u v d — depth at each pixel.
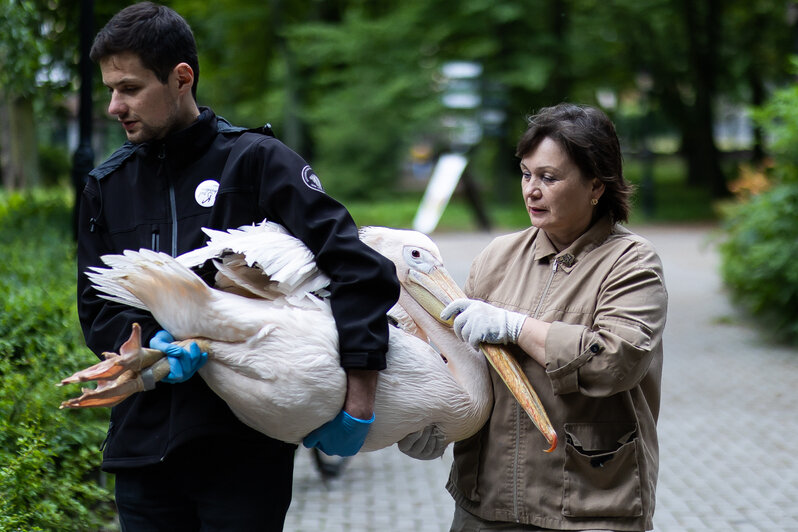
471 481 4.11
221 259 3.69
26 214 13.88
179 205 3.84
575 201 3.91
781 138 14.73
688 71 42.84
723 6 41.88
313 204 3.71
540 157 3.90
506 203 42.25
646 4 39.56
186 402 3.71
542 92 39.69
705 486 8.65
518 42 37.62
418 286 4.07
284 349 3.49
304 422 3.57
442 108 38.22
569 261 4.02
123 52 3.63
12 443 5.95
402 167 54.56
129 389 3.38
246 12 40.28
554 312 3.95
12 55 11.38
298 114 42.03
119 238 3.93
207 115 3.87
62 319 7.18
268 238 3.62
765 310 15.61
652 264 3.90
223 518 3.81
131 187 3.93
